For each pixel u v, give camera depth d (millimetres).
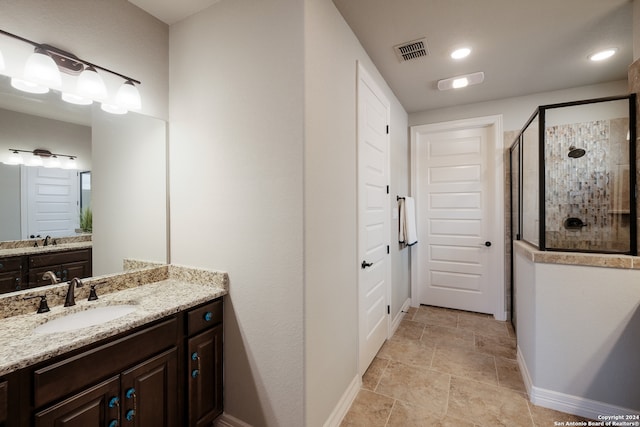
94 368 1086
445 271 3580
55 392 980
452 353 2494
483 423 1674
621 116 1721
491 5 1710
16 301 1255
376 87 2391
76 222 1550
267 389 1494
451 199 3521
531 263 1881
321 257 1529
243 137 1565
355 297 1979
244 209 1564
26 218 1372
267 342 1494
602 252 1735
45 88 1400
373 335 2363
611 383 1636
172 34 1878
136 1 1668
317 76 1489
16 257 1341
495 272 3271
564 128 1894
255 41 1521
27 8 1290
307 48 1396
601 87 2775
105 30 1572
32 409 930
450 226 3535
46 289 1345
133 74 1706
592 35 2008
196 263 1771
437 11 1763
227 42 1626
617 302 1616
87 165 1584
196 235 1766
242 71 1567
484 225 3373
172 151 1876
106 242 1657
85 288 1496
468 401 1867
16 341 1012
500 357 2418
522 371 2143
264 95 1491
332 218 1655
